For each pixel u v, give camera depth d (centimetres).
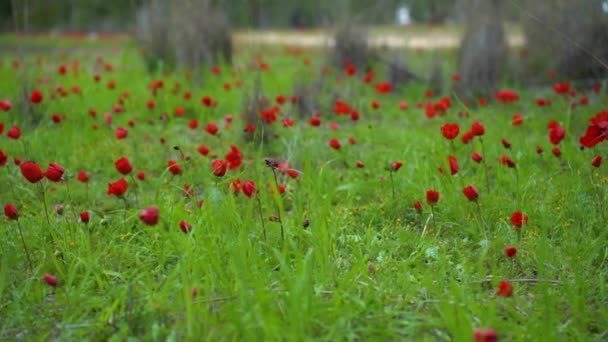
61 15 1449
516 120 273
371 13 666
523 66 506
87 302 172
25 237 205
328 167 273
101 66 686
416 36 945
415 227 221
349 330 157
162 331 157
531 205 222
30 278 179
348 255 202
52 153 307
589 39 454
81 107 386
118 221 220
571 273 188
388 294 174
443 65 518
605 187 224
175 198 245
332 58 570
